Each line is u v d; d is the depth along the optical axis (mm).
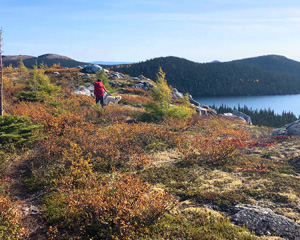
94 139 12016
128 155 11430
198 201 7652
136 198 6145
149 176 9422
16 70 45281
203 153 11922
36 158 10156
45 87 25891
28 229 5867
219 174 9969
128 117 19625
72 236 5594
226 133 17609
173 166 10680
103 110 18891
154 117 19594
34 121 14430
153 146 13031
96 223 5762
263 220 6336
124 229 5375
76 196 6543
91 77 39406
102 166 9961
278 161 11469
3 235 5301
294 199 7656
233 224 6262
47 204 7023
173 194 8094
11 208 6422
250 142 15523
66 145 11492
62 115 15766
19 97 22766
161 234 5535
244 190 8359
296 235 5828
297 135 16938
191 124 19359
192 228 5828
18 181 8609
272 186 8633
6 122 11914
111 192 6953
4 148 10844
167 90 21000
